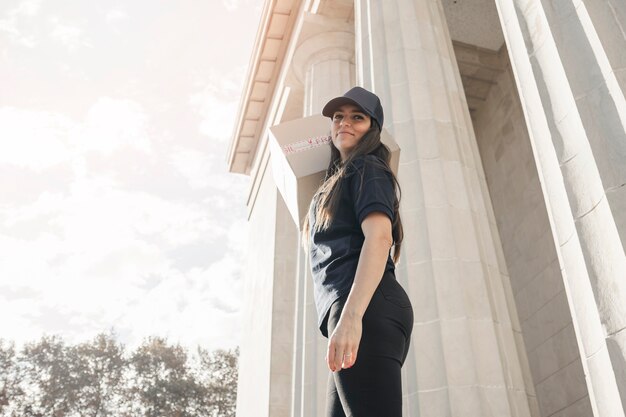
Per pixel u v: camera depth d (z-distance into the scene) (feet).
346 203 5.93
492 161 43.93
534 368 35.29
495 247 19.22
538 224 37.27
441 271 17.24
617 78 11.09
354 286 4.99
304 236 6.95
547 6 13.38
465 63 43.29
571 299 10.91
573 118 11.69
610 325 9.69
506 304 17.52
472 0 41.70
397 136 20.90
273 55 53.21
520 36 14.19
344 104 6.81
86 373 134.00
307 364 26.16
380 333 5.07
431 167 19.77
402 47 23.99
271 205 52.90
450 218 18.45
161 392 133.08
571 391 31.58
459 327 16.03
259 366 45.57
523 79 13.82
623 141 10.61
